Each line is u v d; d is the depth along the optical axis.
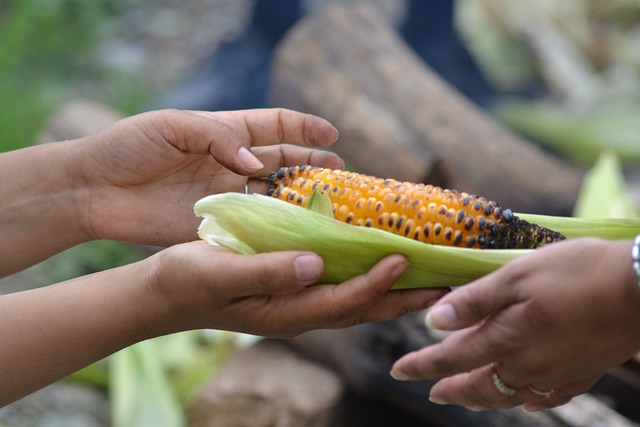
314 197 1.75
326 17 4.44
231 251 1.77
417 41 5.55
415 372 1.78
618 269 1.57
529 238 1.79
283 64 4.39
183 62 6.80
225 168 2.17
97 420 3.63
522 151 4.12
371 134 4.03
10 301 1.89
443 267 1.75
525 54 5.62
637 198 4.22
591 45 5.66
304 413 3.26
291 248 1.74
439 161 3.84
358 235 1.72
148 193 2.18
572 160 5.22
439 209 1.76
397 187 1.79
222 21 7.34
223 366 3.57
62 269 4.75
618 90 5.40
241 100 5.39
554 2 5.64
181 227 2.18
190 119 2.00
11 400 1.90
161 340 3.76
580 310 1.59
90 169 2.15
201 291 1.72
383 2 6.95
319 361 3.43
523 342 1.66
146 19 7.34
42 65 6.43
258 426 3.34
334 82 4.24
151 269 1.81
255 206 1.75
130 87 6.31
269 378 3.40
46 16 6.59
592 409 2.71
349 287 1.70
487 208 1.77
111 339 1.86
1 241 2.18
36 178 2.17
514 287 1.62
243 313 1.75
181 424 3.38
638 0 5.64
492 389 1.88
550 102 5.61
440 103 4.17
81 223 2.18
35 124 5.59
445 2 5.46
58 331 1.85
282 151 2.14
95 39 6.85
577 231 1.92
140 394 3.39
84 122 4.47
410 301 1.80
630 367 2.62
